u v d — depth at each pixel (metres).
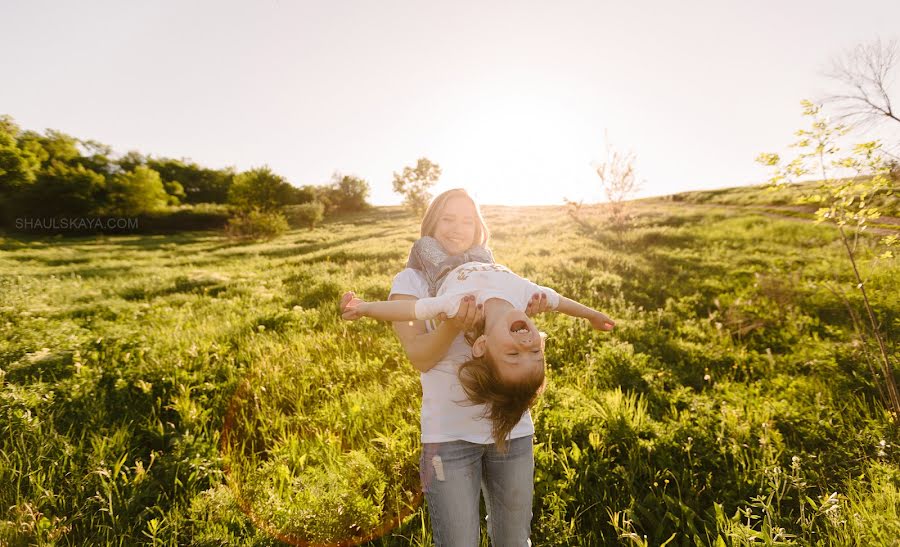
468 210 2.18
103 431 3.73
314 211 48.19
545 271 10.80
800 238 15.06
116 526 2.71
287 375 4.88
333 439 3.63
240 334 6.57
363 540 2.66
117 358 5.40
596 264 12.18
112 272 16.14
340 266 14.25
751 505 2.79
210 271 14.81
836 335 6.45
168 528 2.71
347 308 1.90
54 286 12.09
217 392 4.58
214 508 2.80
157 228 57.03
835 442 3.61
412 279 2.04
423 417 1.85
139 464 3.11
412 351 1.78
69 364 5.14
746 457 3.36
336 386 4.59
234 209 57.72
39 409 3.95
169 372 4.90
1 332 6.41
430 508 1.80
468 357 1.81
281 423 3.91
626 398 4.27
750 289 8.82
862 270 9.33
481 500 2.97
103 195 58.25
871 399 4.46
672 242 16.64
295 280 12.44
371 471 3.06
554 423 3.66
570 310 1.94
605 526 2.84
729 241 16.16
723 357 5.80
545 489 3.00
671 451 3.43
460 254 2.07
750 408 4.20
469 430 1.76
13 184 53.62
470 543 1.75
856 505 2.78
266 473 3.16
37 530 2.52
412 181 38.31
